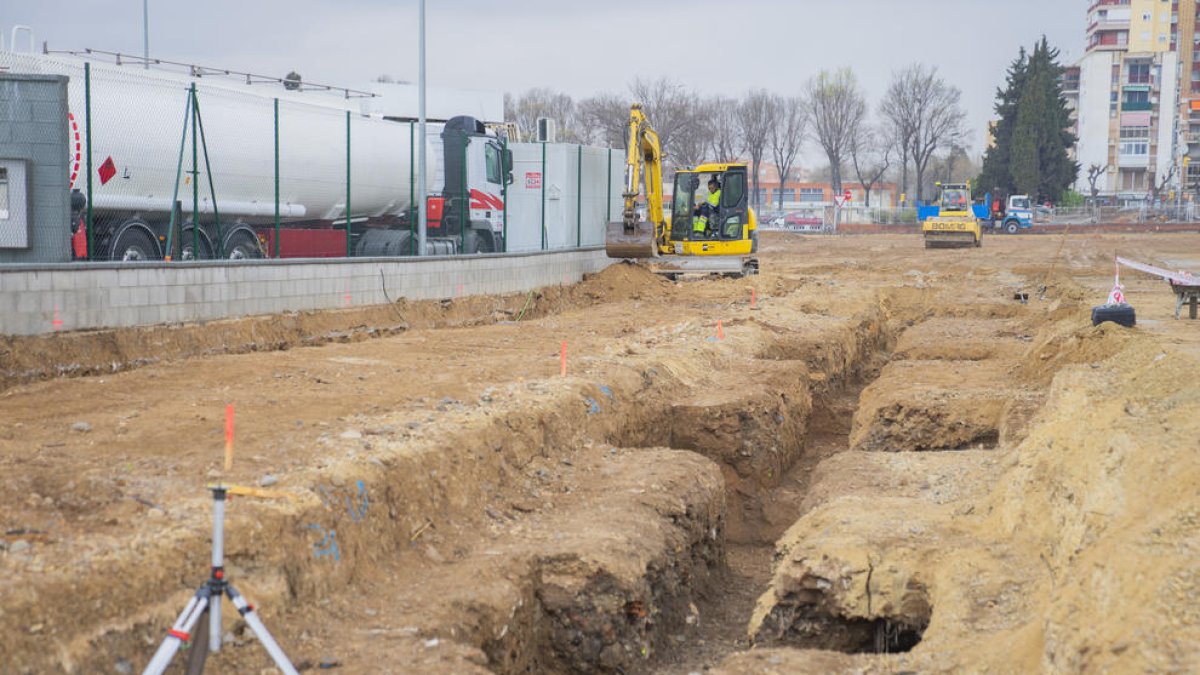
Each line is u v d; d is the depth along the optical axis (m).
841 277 38.97
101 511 7.85
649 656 9.80
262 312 17.75
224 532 7.48
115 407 11.52
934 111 97.12
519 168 31.08
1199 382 10.30
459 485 10.34
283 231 22.53
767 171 141.25
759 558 14.01
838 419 20.00
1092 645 6.38
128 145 17.91
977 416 15.28
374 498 9.06
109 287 14.63
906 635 9.48
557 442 12.62
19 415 10.93
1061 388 12.51
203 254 20.02
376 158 25.12
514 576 9.02
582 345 18.70
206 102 19.88
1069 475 9.13
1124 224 79.62
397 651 7.35
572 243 31.80
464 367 15.38
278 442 10.01
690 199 33.31
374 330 19.72
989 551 9.19
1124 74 119.62
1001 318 26.84
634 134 30.45
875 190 125.75
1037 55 89.19
